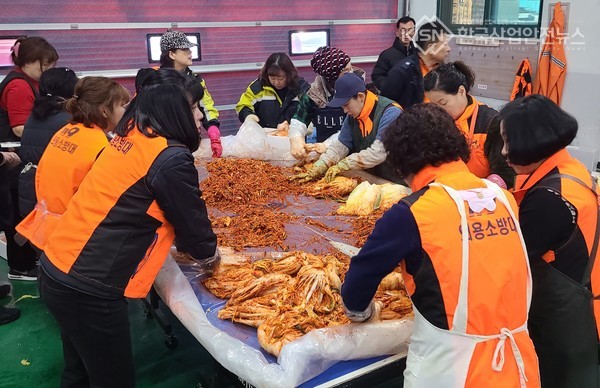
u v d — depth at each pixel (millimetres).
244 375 1637
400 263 1470
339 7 6531
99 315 1862
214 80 6043
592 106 5176
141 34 5535
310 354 1617
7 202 3357
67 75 2816
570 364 1700
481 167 2492
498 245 1395
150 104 1845
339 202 2988
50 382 2668
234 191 3029
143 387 2590
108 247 1819
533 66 5648
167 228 1916
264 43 6199
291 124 4020
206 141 3984
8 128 3410
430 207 1388
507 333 1391
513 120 1649
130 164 1820
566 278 1636
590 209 1597
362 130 3146
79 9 5195
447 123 1474
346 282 1534
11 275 3695
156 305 2932
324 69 3732
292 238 2496
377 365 1708
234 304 1972
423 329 1437
